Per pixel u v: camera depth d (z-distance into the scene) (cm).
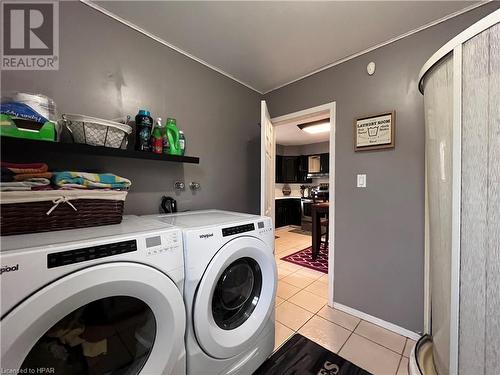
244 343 114
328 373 127
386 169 167
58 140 110
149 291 79
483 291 81
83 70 130
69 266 63
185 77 181
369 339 156
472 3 129
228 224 112
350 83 186
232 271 120
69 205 89
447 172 96
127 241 77
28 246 62
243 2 130
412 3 129
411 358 124
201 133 195
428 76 110
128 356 82
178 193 178
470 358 84
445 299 99
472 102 81
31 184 82
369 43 168
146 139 138
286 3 131
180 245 92
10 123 87
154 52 162
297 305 201
